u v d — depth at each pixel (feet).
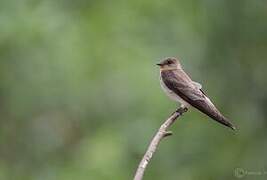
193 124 58.85
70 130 63.98
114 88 63.52
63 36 61.77
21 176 63.00
